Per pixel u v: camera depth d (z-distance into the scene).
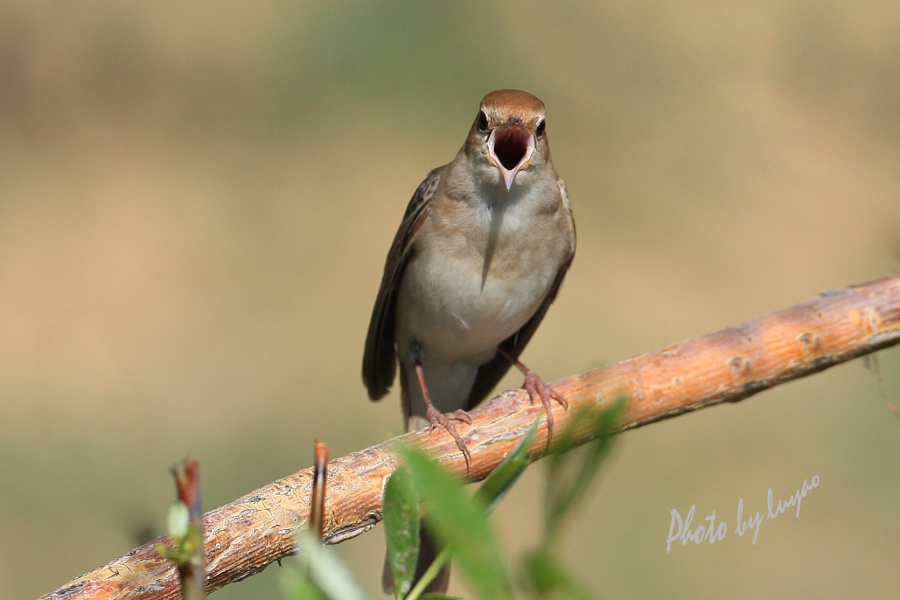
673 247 14.36
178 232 14.59
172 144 15.98
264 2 18.09
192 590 1.46
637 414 5.19
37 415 11.50
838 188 14.78
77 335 12.80
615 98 15.87
